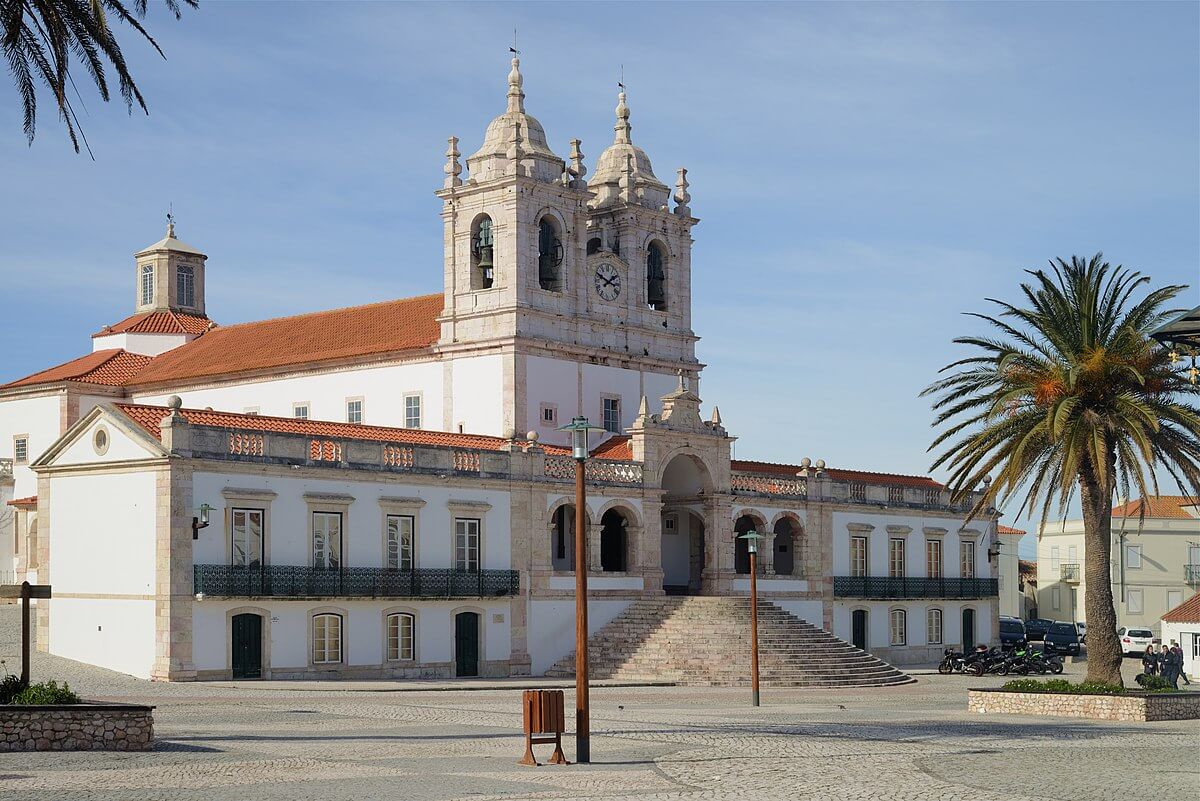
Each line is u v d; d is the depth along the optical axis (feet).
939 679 212.64
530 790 81.41
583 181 230.68
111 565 165.89
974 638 264.72
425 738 107.65
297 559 170.81
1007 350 151.33
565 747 103.14
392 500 180.45
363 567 177.37
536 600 196.85
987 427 153.79
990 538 270.05
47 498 173.27
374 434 191.83
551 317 223.30
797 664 191.52
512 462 195.31
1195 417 145.48
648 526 212.84
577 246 229.25
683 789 83.20
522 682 179.01
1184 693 139.54
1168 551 342.85
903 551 252.01
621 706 146.20
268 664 167.32
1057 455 150.51
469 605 189.06
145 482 162.50
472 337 222.48
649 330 239.30
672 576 228.22
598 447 225.97
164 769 87.10
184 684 156.25
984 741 113.50
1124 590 342.23
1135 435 141.38
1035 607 384.68
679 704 151.23
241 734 108.17
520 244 220.02
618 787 83.46
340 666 174.40
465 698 150.00
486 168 224.33
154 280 288.92
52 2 90.48
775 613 205.16
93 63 93.56
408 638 182.19
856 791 83.87
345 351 236.63
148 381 257.34
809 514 235.81
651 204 243.19
